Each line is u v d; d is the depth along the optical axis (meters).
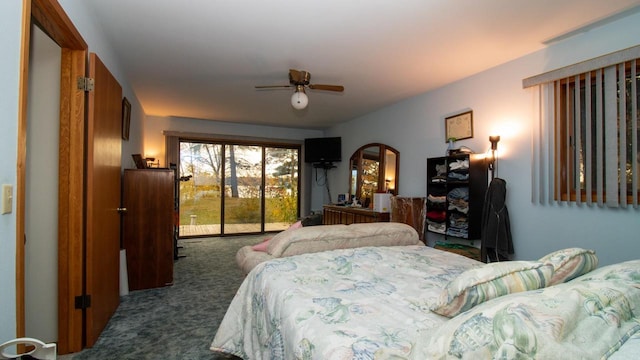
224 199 6.14
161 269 3.16
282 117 5.56
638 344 0.59
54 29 1.62
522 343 0.57
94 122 1.93
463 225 3.18
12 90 1.10
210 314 2.49
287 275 1.47
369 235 2.13
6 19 1.05
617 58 2.10
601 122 2.23
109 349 1.93
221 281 3.34
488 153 3.11
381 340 0.89
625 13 2.09
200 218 5.95
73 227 1.86
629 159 2.11
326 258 1.71
